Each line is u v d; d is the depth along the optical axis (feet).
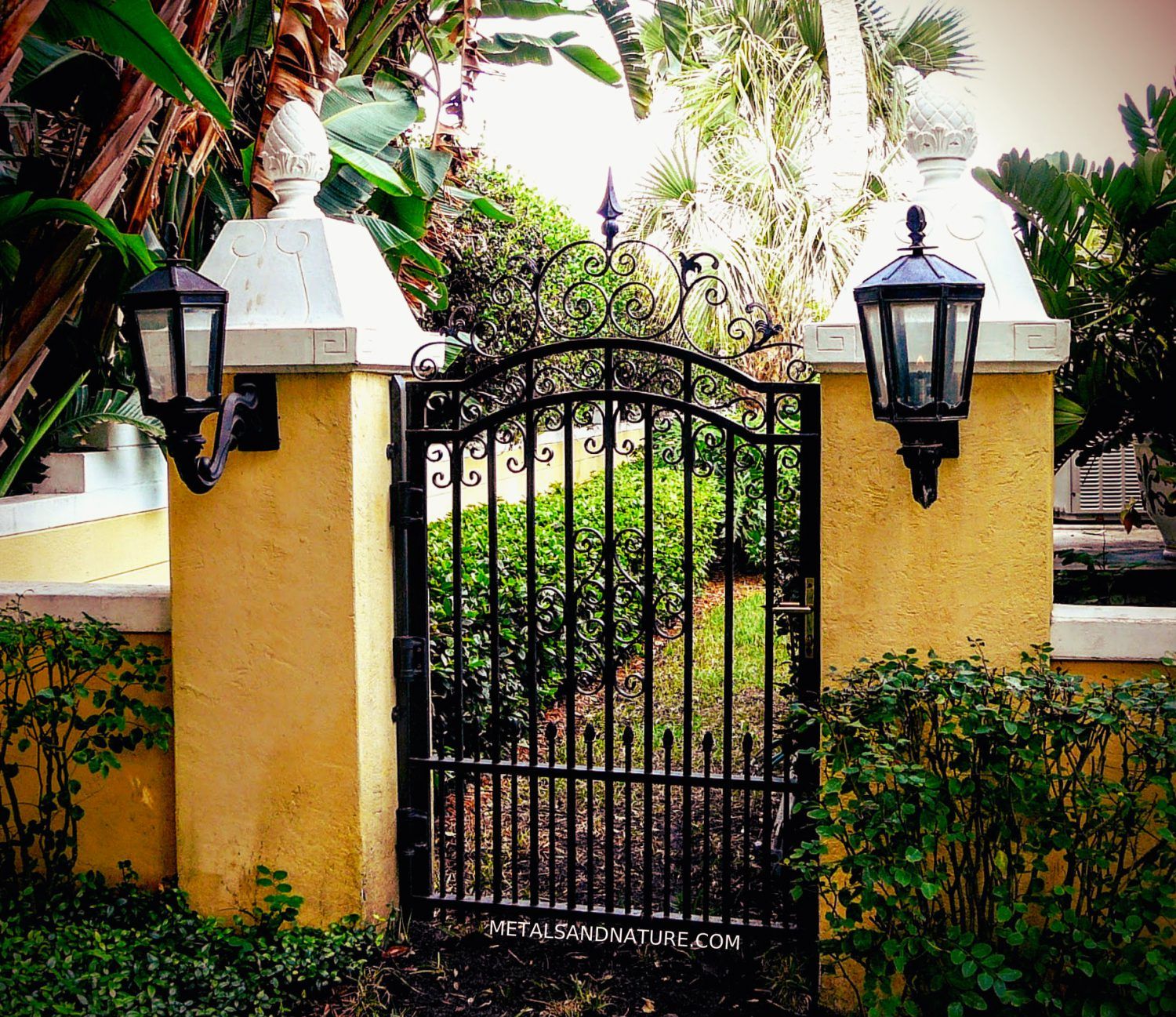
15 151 19.06
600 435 39.52
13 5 12.58
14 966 12.07
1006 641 11.91
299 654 13.28
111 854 14.24
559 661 21.90
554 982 12.76
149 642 14.03
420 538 14.06
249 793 13.52
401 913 13.98
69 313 18.99
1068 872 11.24
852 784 11.19
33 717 13.55
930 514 11.97
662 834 17.52
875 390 11.00
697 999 12.44
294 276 13.17
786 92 45.06
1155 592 18.17
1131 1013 10.30
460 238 29.17
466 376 15.57
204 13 16.01
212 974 12.47
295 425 13.12
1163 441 17.79
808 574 12.65
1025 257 17.10
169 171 20.58
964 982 10.62
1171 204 16.03
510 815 18.26
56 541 19.13
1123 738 11.30
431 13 25.90
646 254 36.65
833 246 39.11
